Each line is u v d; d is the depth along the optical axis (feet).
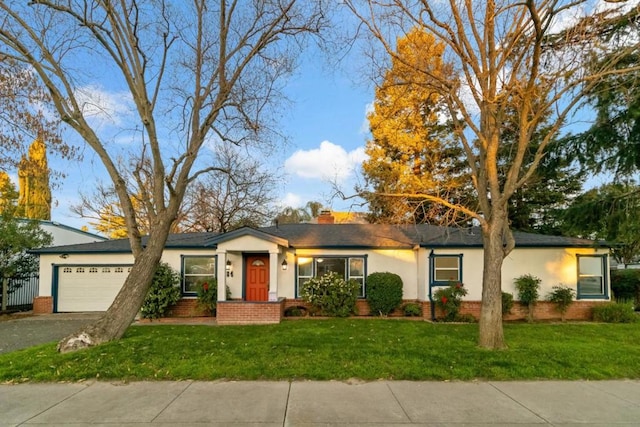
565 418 16.66
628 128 42.88
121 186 33.68
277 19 36.22
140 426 15.81
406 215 38.09
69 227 78.07
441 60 36.22
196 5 36.60
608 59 32.73
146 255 32.99
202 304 50.90
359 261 55.11
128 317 31.60
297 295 54.54
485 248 30.37
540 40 26.14
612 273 59.98
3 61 34.71
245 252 54.19
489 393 19.72
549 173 49.96
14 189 74.23
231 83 35.96
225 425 15.89
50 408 17.76
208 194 86.89
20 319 50.26
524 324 44.24
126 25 33.40
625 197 45.29
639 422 16.30
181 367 23.53
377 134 61.82
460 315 47.80
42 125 41.81
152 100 35.17
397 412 17.21
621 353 27.48
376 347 28.91
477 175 34.50
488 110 30.68
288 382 21.40
